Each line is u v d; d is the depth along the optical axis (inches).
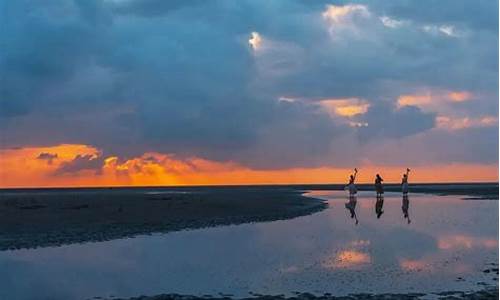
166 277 820.0
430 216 1808.6
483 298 657.0
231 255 1010.7
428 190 4921.3
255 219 1731.1
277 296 683.4
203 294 710.5
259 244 1147.9
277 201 2832.2
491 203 2559.1
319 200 3021.7
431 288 731.4
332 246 1115.9
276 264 916.6
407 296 671.8
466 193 3934.5
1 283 784.3
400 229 1418.6
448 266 888.3
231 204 2455.7
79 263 933.2
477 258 962.7
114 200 2723.9
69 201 2581.2
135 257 989.8
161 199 2869.1
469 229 1400.1
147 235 1298.0
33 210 1855.3
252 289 738.2
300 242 1177.4
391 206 2379.4
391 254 1008.9
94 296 709.9
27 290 745.0
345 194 4197.8
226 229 1440.7
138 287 757.3
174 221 1610.5
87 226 1434.5
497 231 1348.4
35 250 1064.2
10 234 1269.7
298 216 1860.2
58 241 1178.6
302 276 818.2
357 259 959.0
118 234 1302.9
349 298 665.6
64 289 748.6
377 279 792.3
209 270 869.8
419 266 890.1
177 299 669.9
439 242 1162.6
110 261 951.0
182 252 1042.7
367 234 1316.4
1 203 2279.8
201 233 1344.7
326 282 776.3
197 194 4168.3
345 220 1699.1
